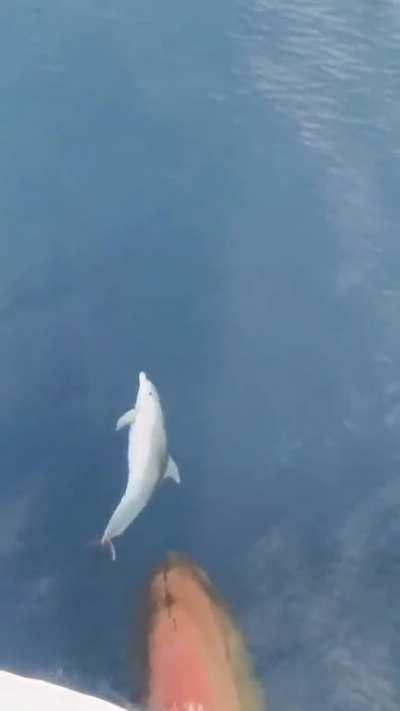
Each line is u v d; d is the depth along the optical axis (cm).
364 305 995
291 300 993
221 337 966
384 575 869
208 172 1062
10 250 991
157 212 1030
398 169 1082
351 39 1169
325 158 1082
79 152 1060
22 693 494
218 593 845
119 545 859
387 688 819
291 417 933
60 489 881
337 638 836
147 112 1096
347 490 903
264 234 1028
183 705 770
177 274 997
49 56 1124
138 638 813
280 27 1172
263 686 802
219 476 901
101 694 786
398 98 1129
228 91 1120
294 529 883
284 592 852
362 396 948
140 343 956
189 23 1168
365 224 1044
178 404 930
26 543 855
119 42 1145
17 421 909
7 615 824
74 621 823
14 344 945
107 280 986
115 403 923
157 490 888
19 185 1032
